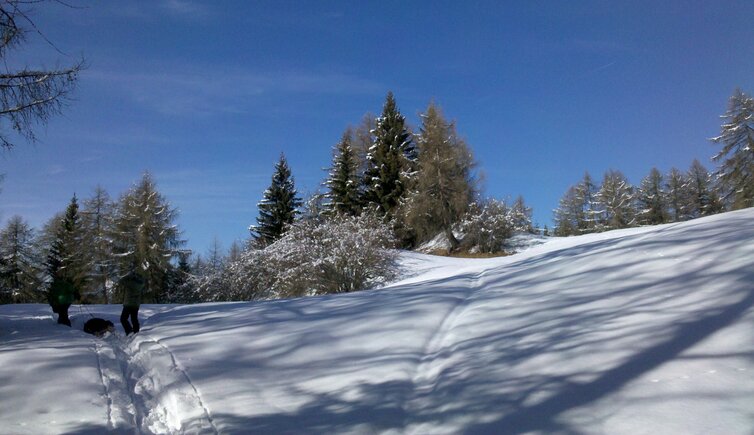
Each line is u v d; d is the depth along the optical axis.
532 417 3.65
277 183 43.72
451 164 31.47
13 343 7.60
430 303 7.52
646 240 8.00
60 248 41.72
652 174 59.66
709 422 3.11
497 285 8.30
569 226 65.25
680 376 3.70
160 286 38.28
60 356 6.48
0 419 4.50
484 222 30.38
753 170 35.16
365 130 44.31
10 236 38.84
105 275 38.09
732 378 3.51
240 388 5.12
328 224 25.97
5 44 8.70
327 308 8.59
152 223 38.53
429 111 32.56
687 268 6.05
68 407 4.77
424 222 32.41
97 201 40.50
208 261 39.84
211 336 7.27
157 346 7.04
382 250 24.11
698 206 53.91
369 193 39.28
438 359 5.31
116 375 5.93
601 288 6.27
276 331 7.16
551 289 6.88
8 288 38.00
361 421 4.13
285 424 4.21
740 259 5.77
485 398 4.10
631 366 4.04
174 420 4.63
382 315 7.20
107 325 9.07
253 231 42.88
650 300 5.39
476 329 5.93
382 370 5.19
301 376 5.36
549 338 5.03
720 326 4.30
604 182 61.06
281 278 24.45
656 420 3.25
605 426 3.34
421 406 4.29
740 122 36.00
